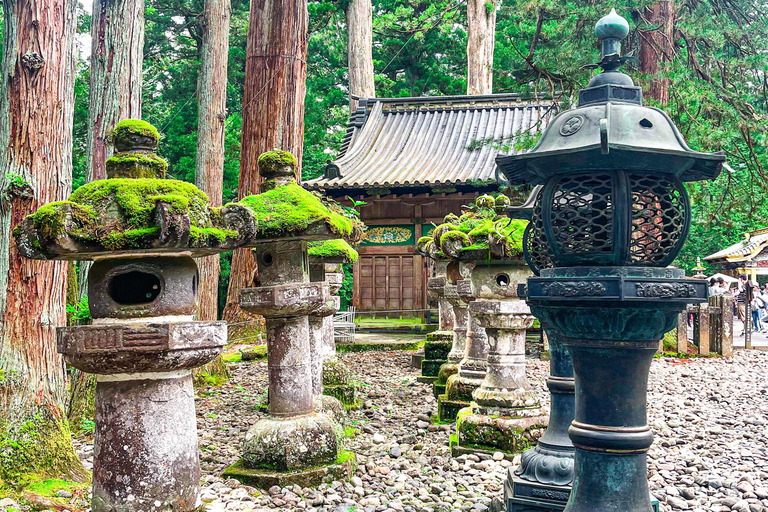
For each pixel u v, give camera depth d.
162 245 3.02
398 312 16.77
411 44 23.50
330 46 23.41
